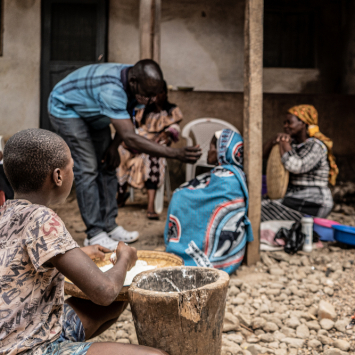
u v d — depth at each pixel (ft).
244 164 10.50
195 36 26.00
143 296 4.51
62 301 4.37
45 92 25.31
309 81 26.78
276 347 6.81
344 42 26.08
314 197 12.61
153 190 15.85
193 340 4.55
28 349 3.91
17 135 4.25
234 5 26.07
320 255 11.34
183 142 22.21
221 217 9.75
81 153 10.80
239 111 22.31
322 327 7.43
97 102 10.09
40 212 4.03
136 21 25.62
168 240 10.32
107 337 7.01
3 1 24.30
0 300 3.90
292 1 26.37
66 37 25.39
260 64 10.30
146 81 9.44
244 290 9.11
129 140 9.75
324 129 22.13
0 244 4.04
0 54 24.49
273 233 11.86
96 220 11.15
